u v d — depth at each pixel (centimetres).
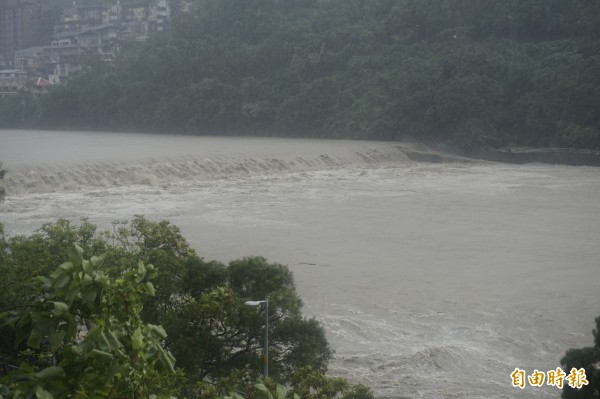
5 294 2122
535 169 11944
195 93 16650
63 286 1000
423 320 4362
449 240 6375
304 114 15662
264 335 2758
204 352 2789
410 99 14150
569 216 7544
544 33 16325
